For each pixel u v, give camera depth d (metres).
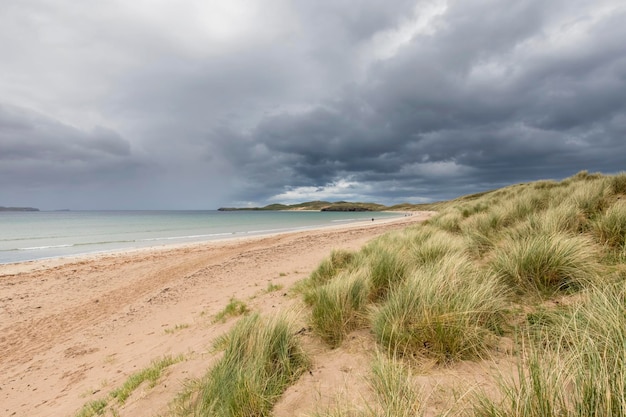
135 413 2.87
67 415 3.62
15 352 6.78
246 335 3.19
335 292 3.77
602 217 4.57
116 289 11.36
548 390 1.44
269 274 10.90
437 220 11.52
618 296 2.16
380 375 2.13
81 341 6.97
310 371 2.70
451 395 1.87
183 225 47.53
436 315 2.63
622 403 1.28
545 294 3.10
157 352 5.22
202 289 10.12
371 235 21.72
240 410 2.22
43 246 23.00
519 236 5.15
